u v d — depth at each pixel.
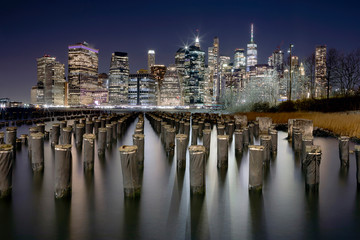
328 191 8.88
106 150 16.69
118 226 6.43
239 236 5.98
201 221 6.69
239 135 15.09
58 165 8.16
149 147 17.92
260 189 8.68
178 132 27.64
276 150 15.14
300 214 7.09
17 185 9.47
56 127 17.25
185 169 11.84
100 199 8.16
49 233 6.12
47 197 8.31
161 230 6.24
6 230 6.23
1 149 8.10
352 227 6.39
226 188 9.20
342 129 22.64
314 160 8.71
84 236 5.98
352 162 13.04
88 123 22.20
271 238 5.90
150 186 9.44
